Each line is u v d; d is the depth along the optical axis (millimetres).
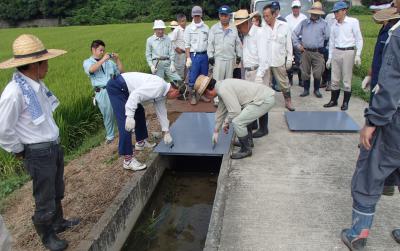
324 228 3594
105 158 5617
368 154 2936
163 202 5199
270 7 6730
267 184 4480
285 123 6582
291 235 3518
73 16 54656
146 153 5520
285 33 6875
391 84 2602
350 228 3330
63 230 3770
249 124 5281
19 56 2969
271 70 7078
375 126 2787
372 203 3047
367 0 42156
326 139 5758
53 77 9859
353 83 9273
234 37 7012
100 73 5984
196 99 8266
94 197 4441
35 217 3240
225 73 7160
